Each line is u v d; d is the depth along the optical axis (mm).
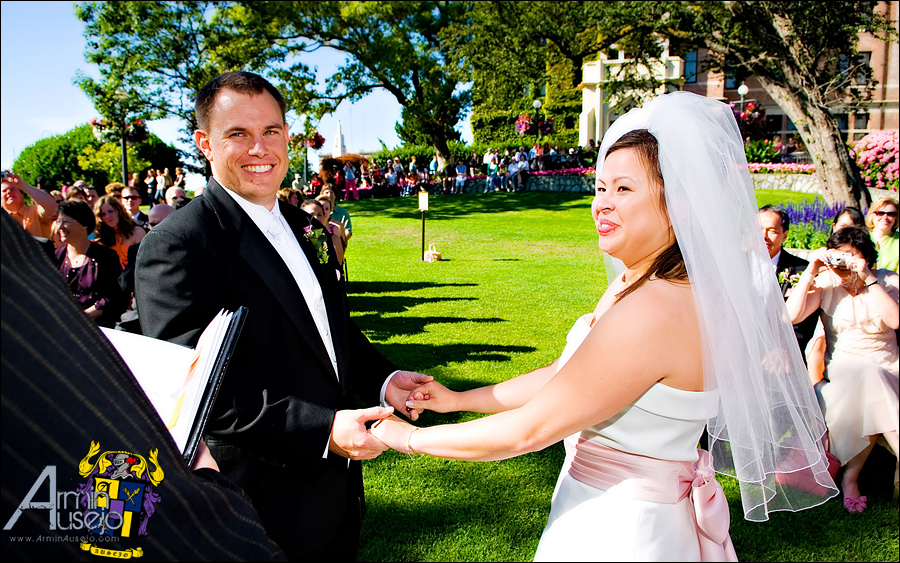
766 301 1565
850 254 3309
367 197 23641
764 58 13773
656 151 1405
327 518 1814
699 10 13523
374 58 23438
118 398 876
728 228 1415
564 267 10469
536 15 15445
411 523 2955
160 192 18938
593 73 31438
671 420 1354
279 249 1916
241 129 1772
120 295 4277
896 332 3311
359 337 2178
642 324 1289
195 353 1377
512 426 1332
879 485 3482
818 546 2883
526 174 24750
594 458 1440
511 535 2873
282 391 1729
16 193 5141
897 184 18188
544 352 5609
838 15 12828
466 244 13273
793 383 1661
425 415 4125
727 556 1530
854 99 13719
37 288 827
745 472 1476
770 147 25703
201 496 936
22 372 792
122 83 19984
